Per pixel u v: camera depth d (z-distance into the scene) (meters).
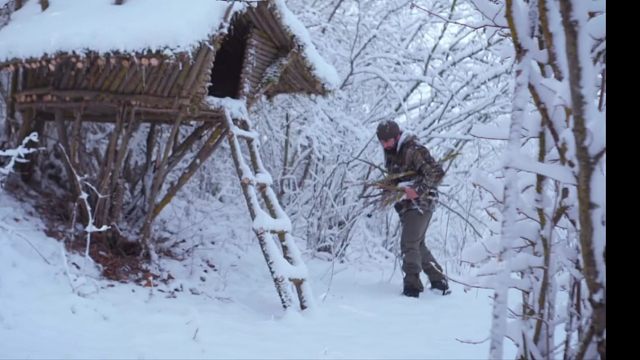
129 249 4.97
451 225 7.66
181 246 5.59
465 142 7.21
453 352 3.40
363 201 7.02
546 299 2.13
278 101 7.03
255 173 4.71
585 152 1.75
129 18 4.07
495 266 2.26
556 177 1.91
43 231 4.63
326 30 7.43
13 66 4.34
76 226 4.92
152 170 5.44
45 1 4.61
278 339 3.55
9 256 3.94
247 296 4.84
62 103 4.65
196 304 4.28
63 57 4.06
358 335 3.79
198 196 7.20
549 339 2.14
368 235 7.10
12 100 5.12
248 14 4.77
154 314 3.77
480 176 2.33
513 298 5.30
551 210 2.17
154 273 4.71
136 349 3.05
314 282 5.82
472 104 7.19
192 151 7.07
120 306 3.87
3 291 3.54
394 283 6.02
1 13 5.16
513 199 1.94
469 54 7.21
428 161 5.21
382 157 7.24
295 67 5.31
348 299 5.11
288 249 4.50
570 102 1.87
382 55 7.35
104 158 4.81
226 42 5.33
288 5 7.18
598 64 1.94
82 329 3.32
